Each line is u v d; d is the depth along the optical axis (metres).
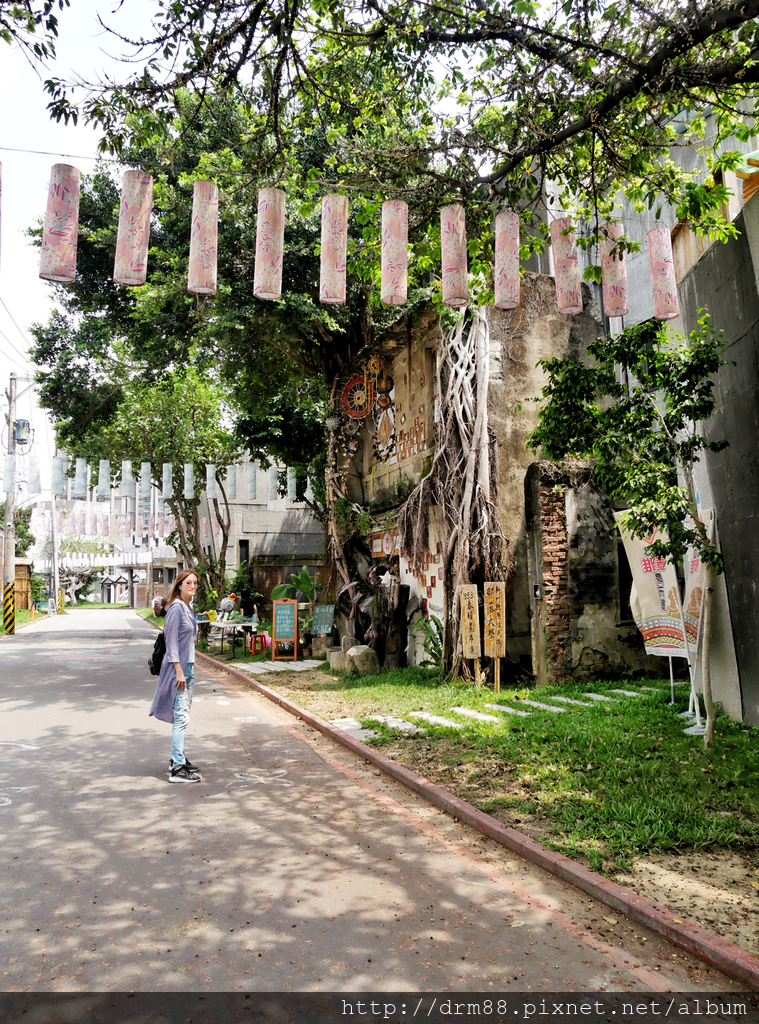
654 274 5.06
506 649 10.70
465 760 6.36
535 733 7.04
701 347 6.06
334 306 13.90
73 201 3.84
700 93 5.52
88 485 14.38
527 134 5.96
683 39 4.56
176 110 5.26
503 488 10.94
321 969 3.12
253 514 26.28
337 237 4.44
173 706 6.17
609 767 5.84
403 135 6.68
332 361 14.98
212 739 7.84
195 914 3.63
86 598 80.81
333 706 9.32
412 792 5.86
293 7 4.72
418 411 12.48
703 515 7.82
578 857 4.23
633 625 10.92
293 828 4.95
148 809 5.32
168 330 14.15
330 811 5.35
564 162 6.44
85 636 24.19
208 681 13.12
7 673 13.42
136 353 15.56
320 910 3.69
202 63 4.79
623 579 11.16
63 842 4.63
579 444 6.66
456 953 3.26
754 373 6.66
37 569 57.25
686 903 3.62
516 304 4.81
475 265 6.36
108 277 14.72
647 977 3.08
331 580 15.47
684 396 6.17
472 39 5.15
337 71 5.98
